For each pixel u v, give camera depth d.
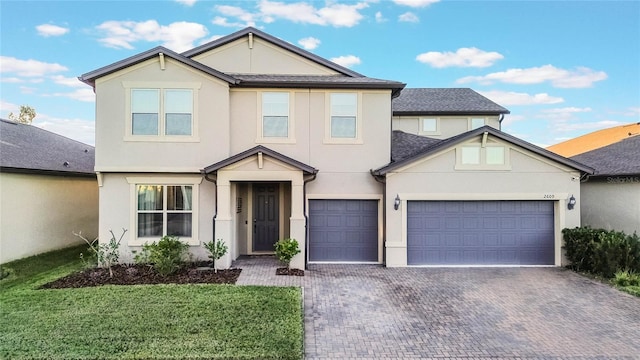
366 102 13.45
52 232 15.00
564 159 12.66
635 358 6.50
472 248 12.99
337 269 12.37
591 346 6.95
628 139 18.19
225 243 12.03
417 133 23.12
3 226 12.64
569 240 12.48
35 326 7.14
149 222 12.82
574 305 9.08
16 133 16.66
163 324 7.26
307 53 14.40
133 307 8.16
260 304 8.40
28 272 11.81
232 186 12.87
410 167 12.86
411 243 12.96
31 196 13.89
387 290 10.15
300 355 6.20
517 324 7.96
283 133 13.34
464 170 12.86
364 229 13.44
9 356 5.96
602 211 14.53
